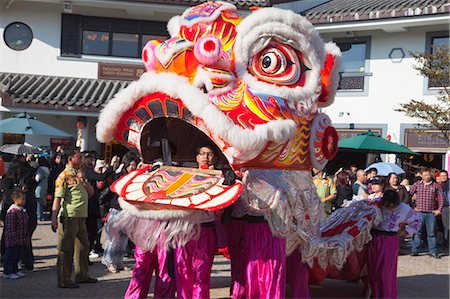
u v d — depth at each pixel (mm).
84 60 16406
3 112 14961
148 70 5367
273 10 5102
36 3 16234
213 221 5176
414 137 14914
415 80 15008
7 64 16234
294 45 5172
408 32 15102
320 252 5656
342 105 15852
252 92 4961
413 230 6340
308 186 5508
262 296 5090
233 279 5703
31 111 14141
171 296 5449
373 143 11297
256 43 5094
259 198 5070
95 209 8305
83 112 14258
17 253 7215
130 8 15719
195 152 6094
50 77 16203
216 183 4871
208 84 4977
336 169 16484
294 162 5324
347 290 7133
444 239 11789
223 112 4898
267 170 5164
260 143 4785
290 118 5086
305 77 5242
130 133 5391
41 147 15719
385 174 10492
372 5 15180
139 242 5000
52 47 16375
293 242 5379
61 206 6676
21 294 6344
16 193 7195
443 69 13133
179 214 4695
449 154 12633
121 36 16609
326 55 5566
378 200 6496
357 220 6137
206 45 4883
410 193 10609
